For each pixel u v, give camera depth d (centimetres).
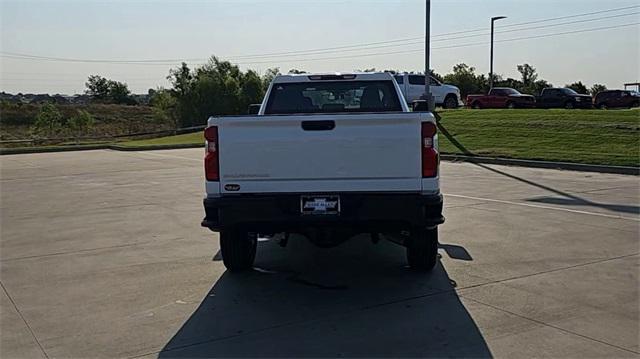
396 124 566
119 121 6556
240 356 454
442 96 3694
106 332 511
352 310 551
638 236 821
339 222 572
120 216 1097
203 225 587
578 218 956
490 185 1385
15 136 4906
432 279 643
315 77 827
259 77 6284
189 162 2338
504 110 3144
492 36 4466
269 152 576
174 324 526
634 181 1401
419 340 476
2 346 484
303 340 482
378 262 727
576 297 571
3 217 1118
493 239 819
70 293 623
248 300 589
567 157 1802
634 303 552
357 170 571
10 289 641
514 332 488
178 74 6100
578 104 3841
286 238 706
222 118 577
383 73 827
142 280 666
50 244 866
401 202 565
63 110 6725
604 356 440
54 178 1848
